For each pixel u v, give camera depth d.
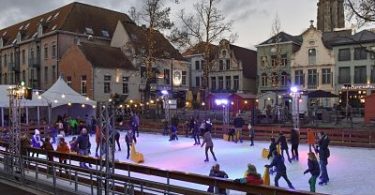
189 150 23.53
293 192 7.18
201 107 44.31
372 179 14.70
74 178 12.58
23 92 17.02
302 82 52.25
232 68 58.47
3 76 66.44
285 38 54.22
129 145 20.41
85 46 49.84
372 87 45.81
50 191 12.79
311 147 21.72
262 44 55.59
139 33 53.78
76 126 34.47
